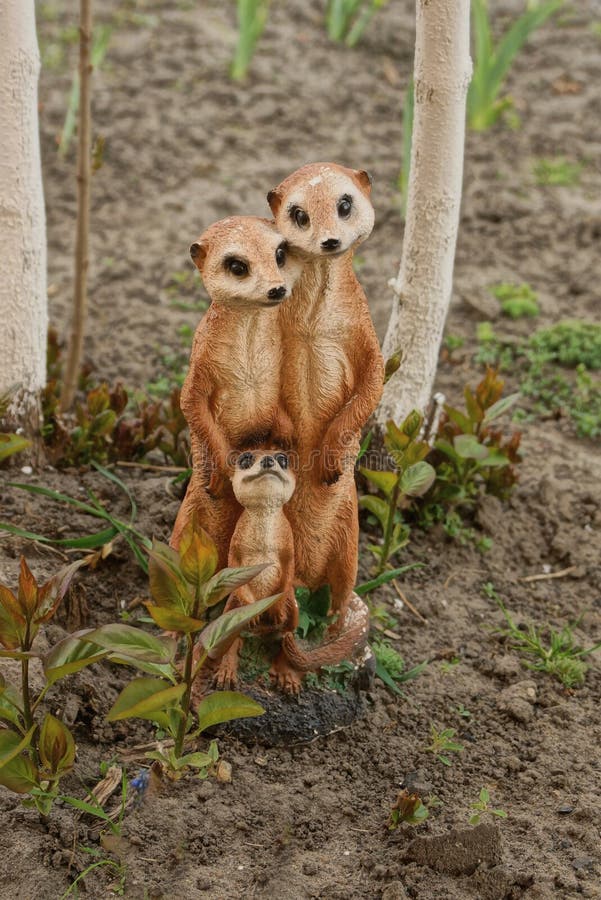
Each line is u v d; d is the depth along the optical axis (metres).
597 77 10.35
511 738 4.17
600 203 8.55
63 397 5.80
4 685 3.52
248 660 4.02
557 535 5.29
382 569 4.79
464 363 6.86
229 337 3.65
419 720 4.21
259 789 3.81
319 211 3.50
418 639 4.64
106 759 3.86
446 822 3.74
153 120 9.24
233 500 3.88
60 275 7.49
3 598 3.40
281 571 3.83
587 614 4.91
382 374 3.85
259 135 9.16
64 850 3.49
